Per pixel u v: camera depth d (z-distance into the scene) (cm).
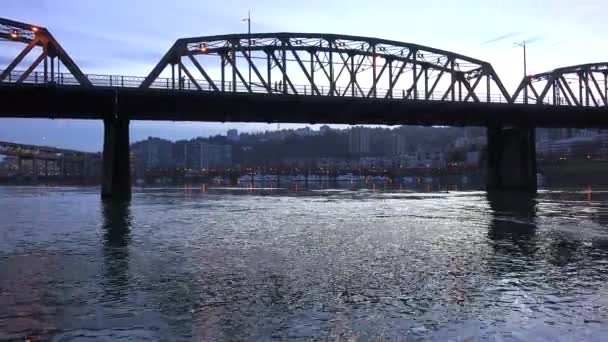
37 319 1075
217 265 1686
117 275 1523
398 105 8038
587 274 1532
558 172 19200
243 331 999
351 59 7994
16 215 3944
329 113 8131
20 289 1342
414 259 1798
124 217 3709
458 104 8444
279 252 1964
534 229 2769
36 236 2525
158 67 6925
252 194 8900
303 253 1939
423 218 3544
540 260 1777
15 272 1573
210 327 1023
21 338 958
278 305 1184
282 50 7594
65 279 1468
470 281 1435
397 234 2566
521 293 1298
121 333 988
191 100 6931
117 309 1148
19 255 1911
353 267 1644
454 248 2067
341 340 948
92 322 1054
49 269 1623
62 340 948
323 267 1645
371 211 4291
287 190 11869
